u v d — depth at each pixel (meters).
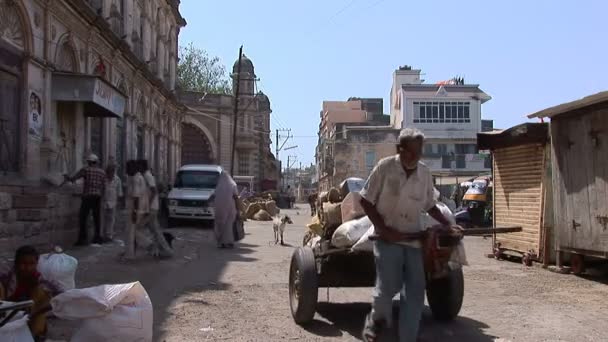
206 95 54.59
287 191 85.19
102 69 20.27
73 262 6.34
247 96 57.94
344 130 60.09
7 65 13.10
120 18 22.36
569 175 10.52
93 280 9.40
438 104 57.06
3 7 12.74
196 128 54.41
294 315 6.82
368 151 59.00
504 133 12.48
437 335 6.30
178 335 6.24
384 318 4.89
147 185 11.95
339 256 6.59
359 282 6.93
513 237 12.49
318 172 89.12
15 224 10.76
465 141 56.41
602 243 9.64
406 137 4.75
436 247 4.66
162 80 33.12
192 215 22.09
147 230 13.76
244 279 9.99
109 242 14.52
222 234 15.25
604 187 9.61
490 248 15.37
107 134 21.02
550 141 11.27
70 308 5.03
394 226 4.91
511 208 12.66
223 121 55.06
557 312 7.42
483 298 8.33
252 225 26.16
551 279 10.01
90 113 18.72
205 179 23.83
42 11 14.66
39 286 5.48
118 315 5.04
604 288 9.13
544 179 11.44
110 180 14.80
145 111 28.22
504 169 12.95
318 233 7.09
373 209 4.89
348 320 7.03
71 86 15.44
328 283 6.93
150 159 29.48
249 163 57.28
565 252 10.92
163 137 33.72
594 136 9.88
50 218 12.13
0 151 12.87
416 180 4.83
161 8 33.28
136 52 25.83
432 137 56.34
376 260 4.91
